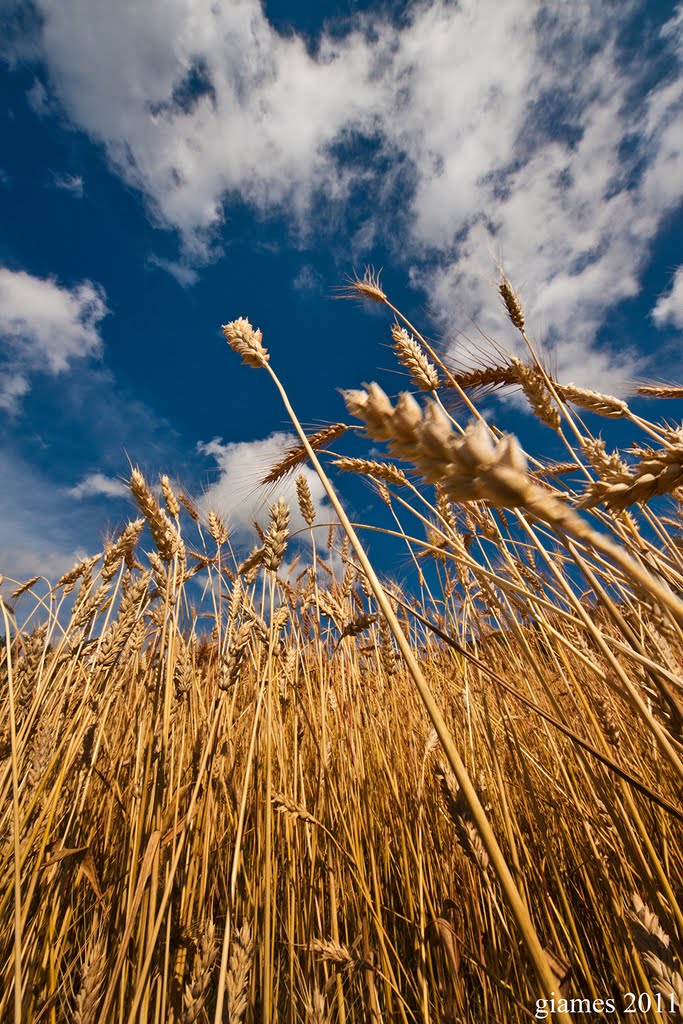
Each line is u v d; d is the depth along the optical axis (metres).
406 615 0.61
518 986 0.31
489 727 0.40
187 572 0.48
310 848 0.40
